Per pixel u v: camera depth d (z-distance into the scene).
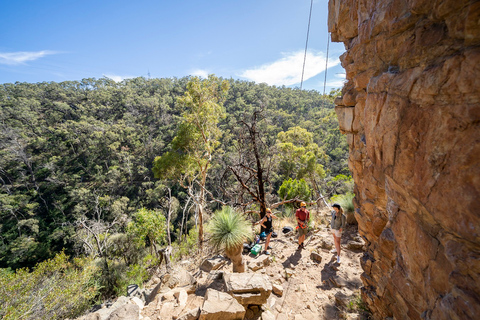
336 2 3.23
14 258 34.94
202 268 4.90
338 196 8.32
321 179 23.70
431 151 1.43
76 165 57.72
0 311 5.91
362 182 3.02
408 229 1.91
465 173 1.18
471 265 1.19
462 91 1.18
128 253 14.91
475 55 1.11
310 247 5.42
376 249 2.76
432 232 1.59
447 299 1.34
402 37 1.79
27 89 99.75
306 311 3.33
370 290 2.91
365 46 2.44
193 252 8.05
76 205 42.94
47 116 81.06
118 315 2.72
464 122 1.18
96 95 91.62
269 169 7.12
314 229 6.59
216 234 4.29
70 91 100.50
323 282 4.05
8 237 39.91
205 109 13.91
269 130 39.81
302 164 23.25
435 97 1.38
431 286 1.61
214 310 2.61
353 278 4.04
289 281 4.15
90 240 18.34
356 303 3.22
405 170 1.73
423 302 1.81
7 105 80.50
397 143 1.80
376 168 2.48
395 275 2.22
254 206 9.57
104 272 11.58
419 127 1.54
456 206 1.25
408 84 1.64
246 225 4.57
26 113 76.00
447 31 1.34
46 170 54.06
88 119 73.81
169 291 3.44
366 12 2.40
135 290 5.95
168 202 16.88
